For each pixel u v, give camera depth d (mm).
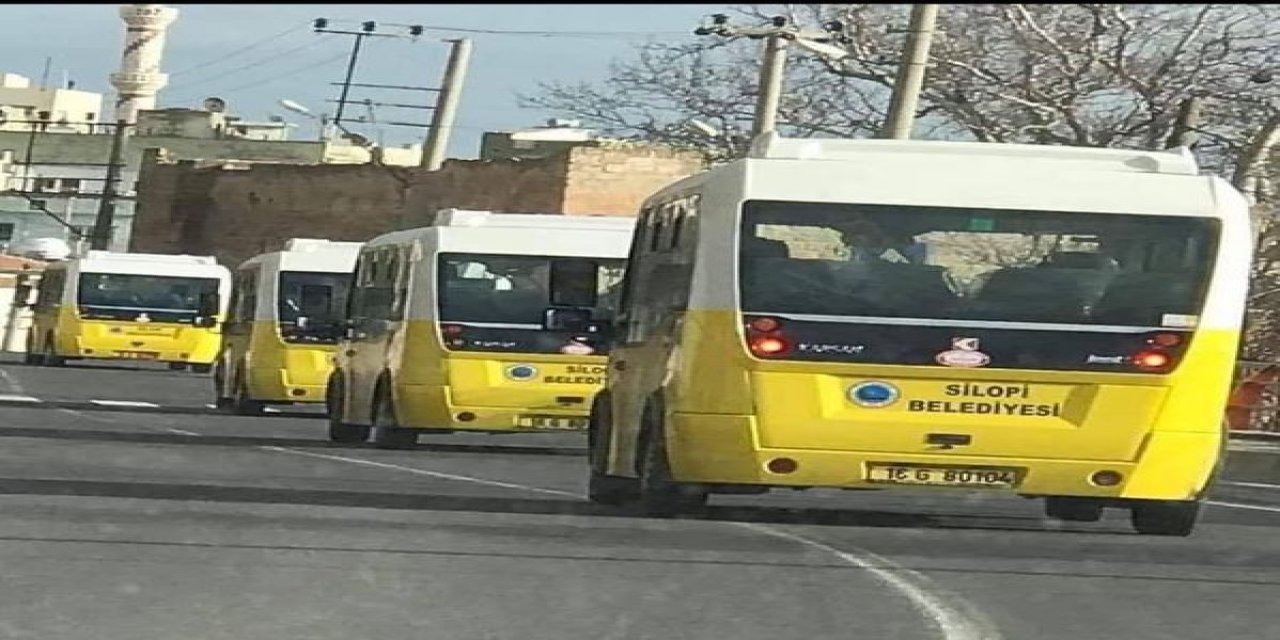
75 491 26594
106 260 80312
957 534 24312
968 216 22922
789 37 56781
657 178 86750
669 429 23828
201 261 81000
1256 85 54656
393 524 23719
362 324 41812
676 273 24641
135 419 46219
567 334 37562
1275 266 49750
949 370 22719
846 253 22906
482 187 92625
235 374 54438
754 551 21734
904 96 44031
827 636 16438
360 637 16094
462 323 37531
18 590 18047
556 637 16219
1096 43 54250
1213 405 22969
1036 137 56031
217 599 17828
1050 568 20922
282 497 26734
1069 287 22859
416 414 37719
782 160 23156
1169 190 23094
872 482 22969
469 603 17812
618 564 20422
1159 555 22328
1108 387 22766
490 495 28266
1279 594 19344
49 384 64000
